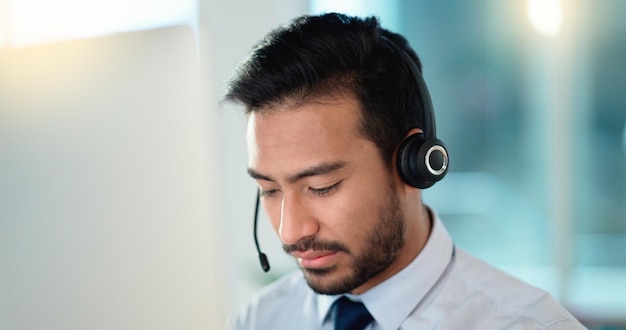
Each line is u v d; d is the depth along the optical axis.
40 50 0.76
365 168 0.96
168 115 0.72
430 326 1.06
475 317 1.06
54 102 0.76
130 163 0.73
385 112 0.97
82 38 0.75
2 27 0.81
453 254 1.16
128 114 0.73
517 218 2.91
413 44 2.79
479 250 2.92
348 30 0.97
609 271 2.88
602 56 2.79
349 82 0.94
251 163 0.96
